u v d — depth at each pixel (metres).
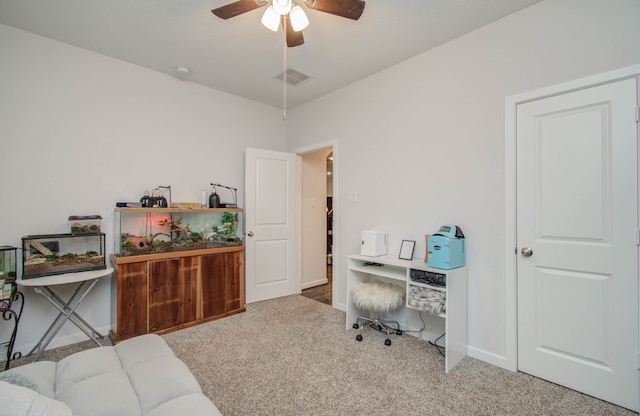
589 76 1.95
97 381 1.25
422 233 2.81
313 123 4.04
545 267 2.14
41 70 2.60
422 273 2.40
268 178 4.01
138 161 3.12
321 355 2.45
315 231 4.79
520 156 2.24
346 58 2.94
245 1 1.86
